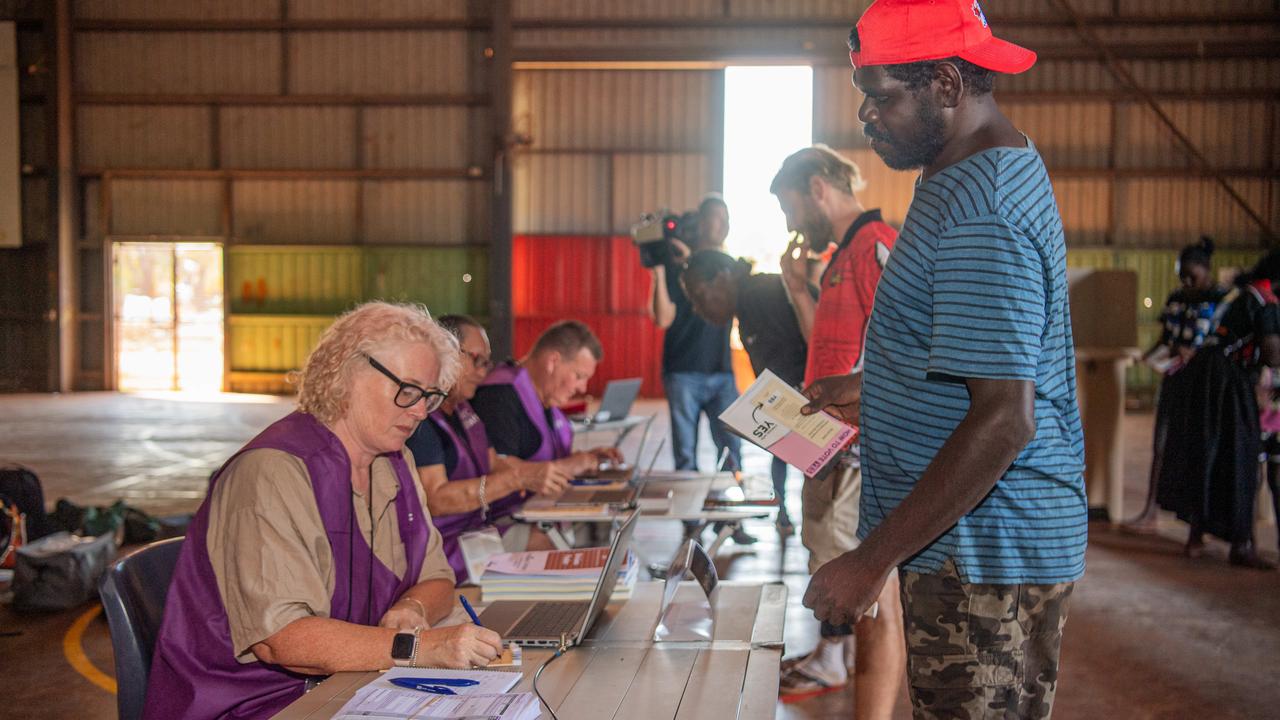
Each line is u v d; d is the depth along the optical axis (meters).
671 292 5.71
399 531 1.99
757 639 1.81
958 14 1.36
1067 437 1.44
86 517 5.53
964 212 1.34
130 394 16.30
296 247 16.34
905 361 1.44
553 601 2.08
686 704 1.50
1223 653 3.88
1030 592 1.41
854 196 2.95
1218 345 5.34
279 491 1.72
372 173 16.06
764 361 3.55
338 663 1.66
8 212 16.33
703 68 15.76
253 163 16.25
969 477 1.29
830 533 2.76
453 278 16.27
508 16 15.31
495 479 3.19
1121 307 6.42
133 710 1.80
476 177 16.03
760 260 16.25
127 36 16.16
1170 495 5.48
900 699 3.38
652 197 16.00
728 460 5.72
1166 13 14.99
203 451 9.90
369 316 1.82
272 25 15.94
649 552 5.58
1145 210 15.55
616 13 15.36
